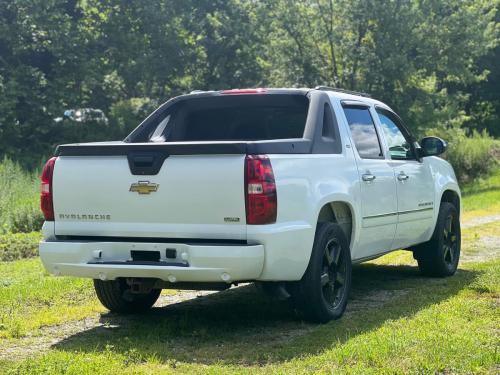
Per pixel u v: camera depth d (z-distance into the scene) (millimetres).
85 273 6641
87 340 6559
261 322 7164
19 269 10500
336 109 7652
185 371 5539
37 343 6527
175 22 33844
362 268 10484
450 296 8055
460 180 33781
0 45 31875
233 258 6129
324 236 6898
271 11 33594
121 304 7562
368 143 8141
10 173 19219
